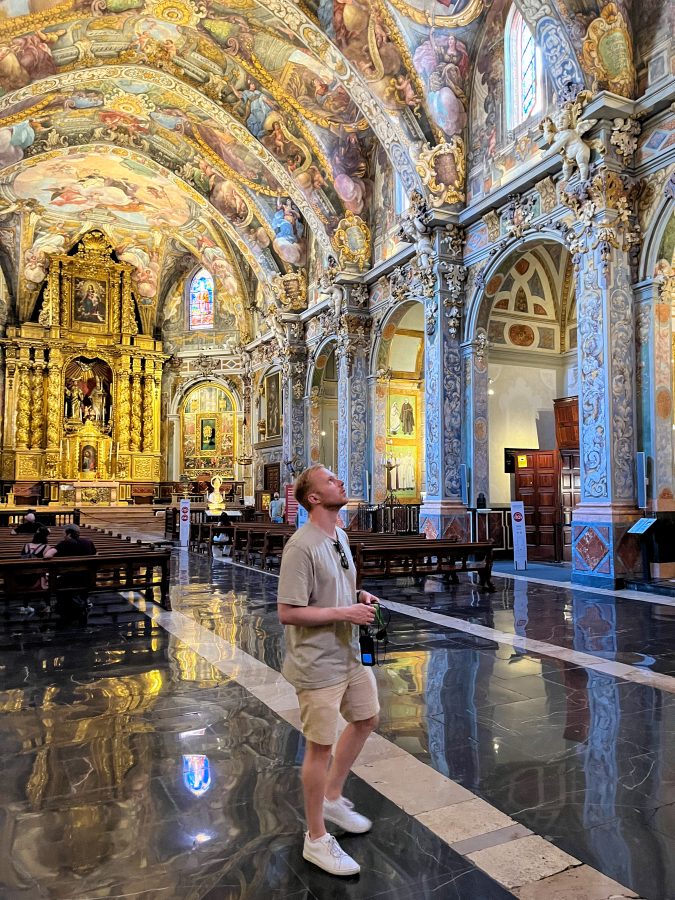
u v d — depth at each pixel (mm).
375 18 14586
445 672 5977
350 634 2992
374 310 19922
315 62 17469
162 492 32469
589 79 11117
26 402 31375
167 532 23406
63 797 3576
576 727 4605
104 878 2814
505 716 4836
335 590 2912
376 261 19859
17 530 13633
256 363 31250
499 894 2689
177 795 3596
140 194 28031
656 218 11070
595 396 11312
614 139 11094
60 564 8266
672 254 11250
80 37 17766
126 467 32812
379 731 4551
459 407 15602
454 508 15289
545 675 5871
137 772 3896
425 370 16078
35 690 5504
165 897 2686
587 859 2943
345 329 20031
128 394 33375
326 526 3033
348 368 20062
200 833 3191
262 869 2881
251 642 7184
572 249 11953
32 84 18453
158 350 34156
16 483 30094
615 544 10867
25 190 27453
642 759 4059
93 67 18844
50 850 3041
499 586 11422
